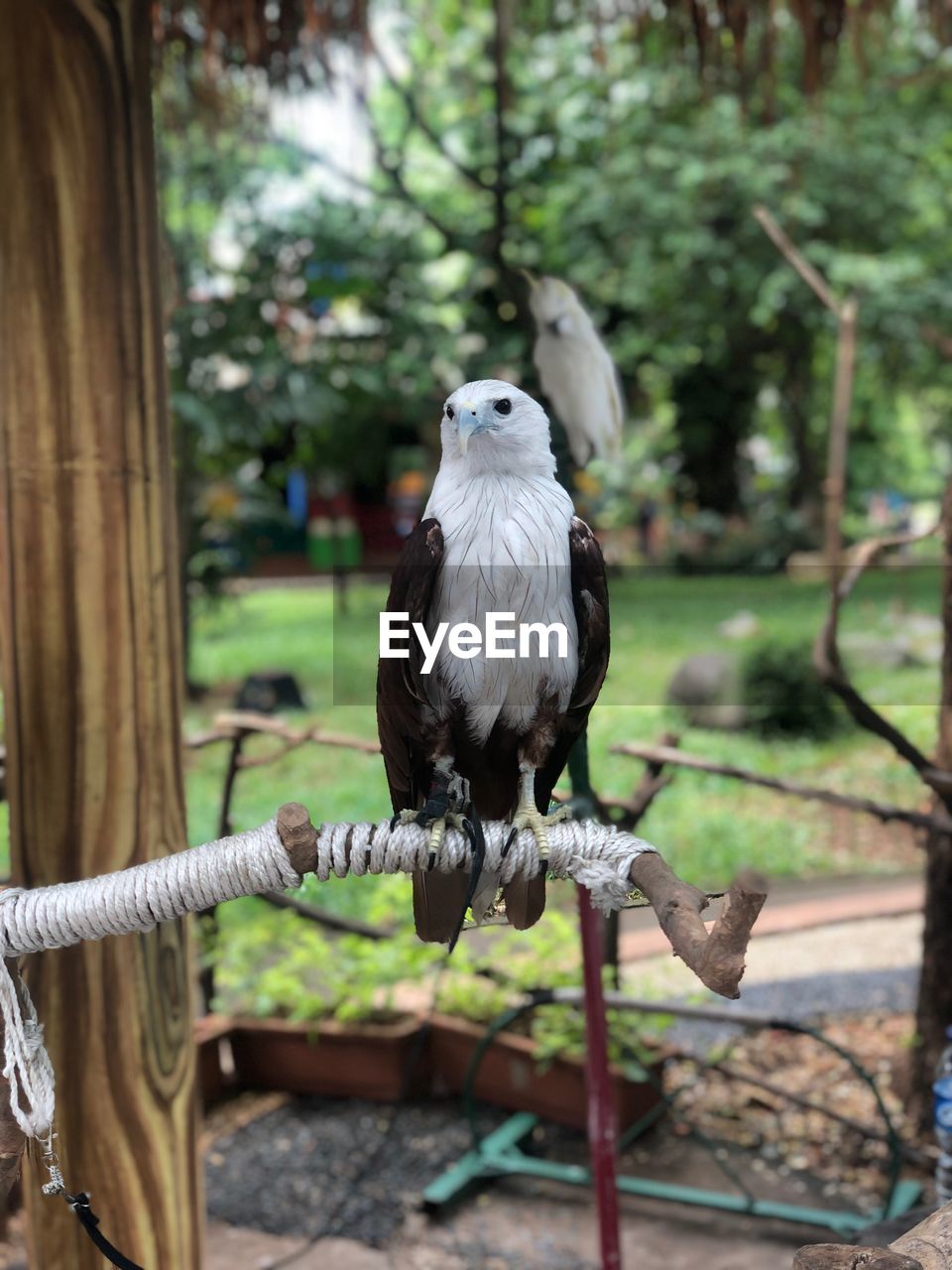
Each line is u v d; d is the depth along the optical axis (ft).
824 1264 4.02
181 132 17.25
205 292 31.71
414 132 37.42
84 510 6.58
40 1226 6.84
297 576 59.06
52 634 6.61
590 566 5.53
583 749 7.86
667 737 12.79
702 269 36.96
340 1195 12.09
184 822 7.18
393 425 45.75
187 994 7.22
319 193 33.12
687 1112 13.41
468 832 5.07
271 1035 13.97
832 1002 15.92
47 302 6.45
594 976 8.54
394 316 34.63
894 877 20.75
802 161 35.81
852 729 27.86
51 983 6.66
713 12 13.97
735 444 47.62
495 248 18.88
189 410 28.89
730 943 3.67
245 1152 12.90
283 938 14.83
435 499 5.58
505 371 29.53
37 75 6.27
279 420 32.50
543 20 23.45
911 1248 4.29
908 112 38.34
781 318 41.45
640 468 45.57
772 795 24.50
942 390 47.24
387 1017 14.02
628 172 36.09
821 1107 11.84
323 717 29.40
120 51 6.44
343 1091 13.91
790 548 41.37
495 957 14.44
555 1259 11.05
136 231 6.61
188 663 33.96
